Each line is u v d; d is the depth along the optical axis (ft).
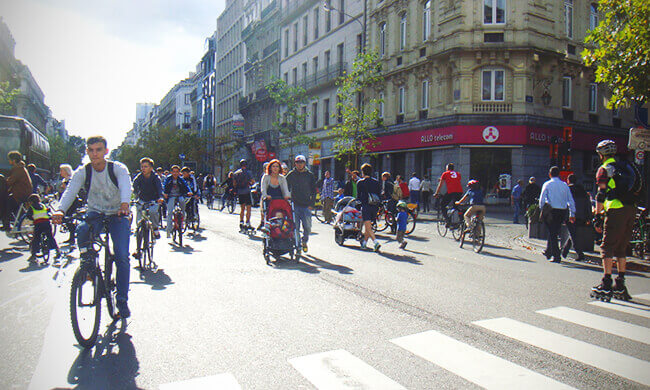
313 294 22.04
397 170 101.96
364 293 22.34
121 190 16.89
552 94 85.97
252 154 184.14
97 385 12.22
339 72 121.29
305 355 14.34
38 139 92.79
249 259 32.19
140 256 27.63
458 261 33.06
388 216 50.34
